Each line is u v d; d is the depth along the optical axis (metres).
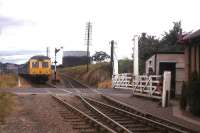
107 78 66.81
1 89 33.56
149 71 30.72
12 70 84.88
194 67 19.80
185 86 19.44
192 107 17.41
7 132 12.54
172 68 27.83
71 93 30.64
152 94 25.66
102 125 13.11
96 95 29.70
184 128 13.37
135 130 13.37
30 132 12.57
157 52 28.09
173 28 49.25
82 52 125.31
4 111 17.28
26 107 20.44
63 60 125.94
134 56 37.25
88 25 90.00
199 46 19.20
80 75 87.56
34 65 55.47
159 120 15.98
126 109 21.08
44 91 32.34
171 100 24.83
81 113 16.94
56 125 14.17
